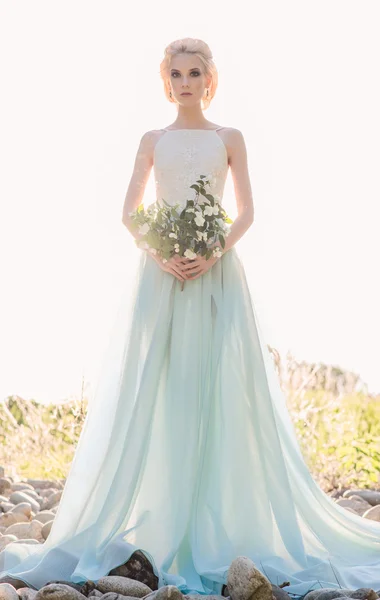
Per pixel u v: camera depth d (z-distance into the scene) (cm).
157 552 416
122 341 461
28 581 409
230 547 417
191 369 441
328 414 710
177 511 422
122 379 448
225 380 442
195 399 437
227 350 446
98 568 406
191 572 413
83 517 430
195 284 453
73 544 422
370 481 668
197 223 439
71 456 727
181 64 464
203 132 468
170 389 441
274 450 436
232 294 456
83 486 442
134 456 427
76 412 690
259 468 435
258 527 426
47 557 417
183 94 467
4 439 743
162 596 359
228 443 435
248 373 444
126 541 414
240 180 470
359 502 588
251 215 466
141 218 450
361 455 689
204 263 447
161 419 440
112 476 434
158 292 457
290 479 450
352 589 401
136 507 430
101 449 446
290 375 696
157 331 446
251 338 450
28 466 725
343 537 448
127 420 441
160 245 444
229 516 426
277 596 378
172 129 473
